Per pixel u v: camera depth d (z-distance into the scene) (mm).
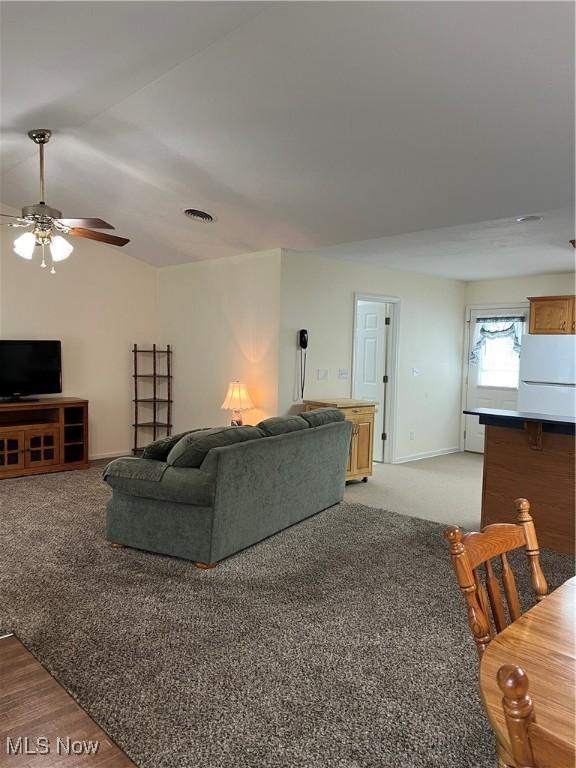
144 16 2551
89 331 6660
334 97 3000
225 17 2547
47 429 5863
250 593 3096
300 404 5863
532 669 1134
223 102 3236
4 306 5992
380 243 5199
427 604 2986
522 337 6160
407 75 2734
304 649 2523
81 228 3982
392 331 6891
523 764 777
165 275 7109
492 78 2650
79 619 2773
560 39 2348
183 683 2252
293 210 4555
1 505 4715
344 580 3287
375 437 7074
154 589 3131
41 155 3955
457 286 7715
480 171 3486
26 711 1884
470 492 5559
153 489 3492
